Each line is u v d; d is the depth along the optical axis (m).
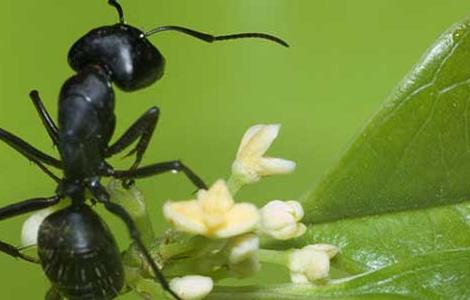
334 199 0.07
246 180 0.07
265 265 0.08
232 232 0.07
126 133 0.07
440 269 0.07
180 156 0.08
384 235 0.08
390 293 0.07
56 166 0.07
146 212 0.07
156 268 0.07
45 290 0.08
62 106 0.07
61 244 0.07
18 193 0.08
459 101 0.07
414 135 0.07
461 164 0.07
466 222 0.08
